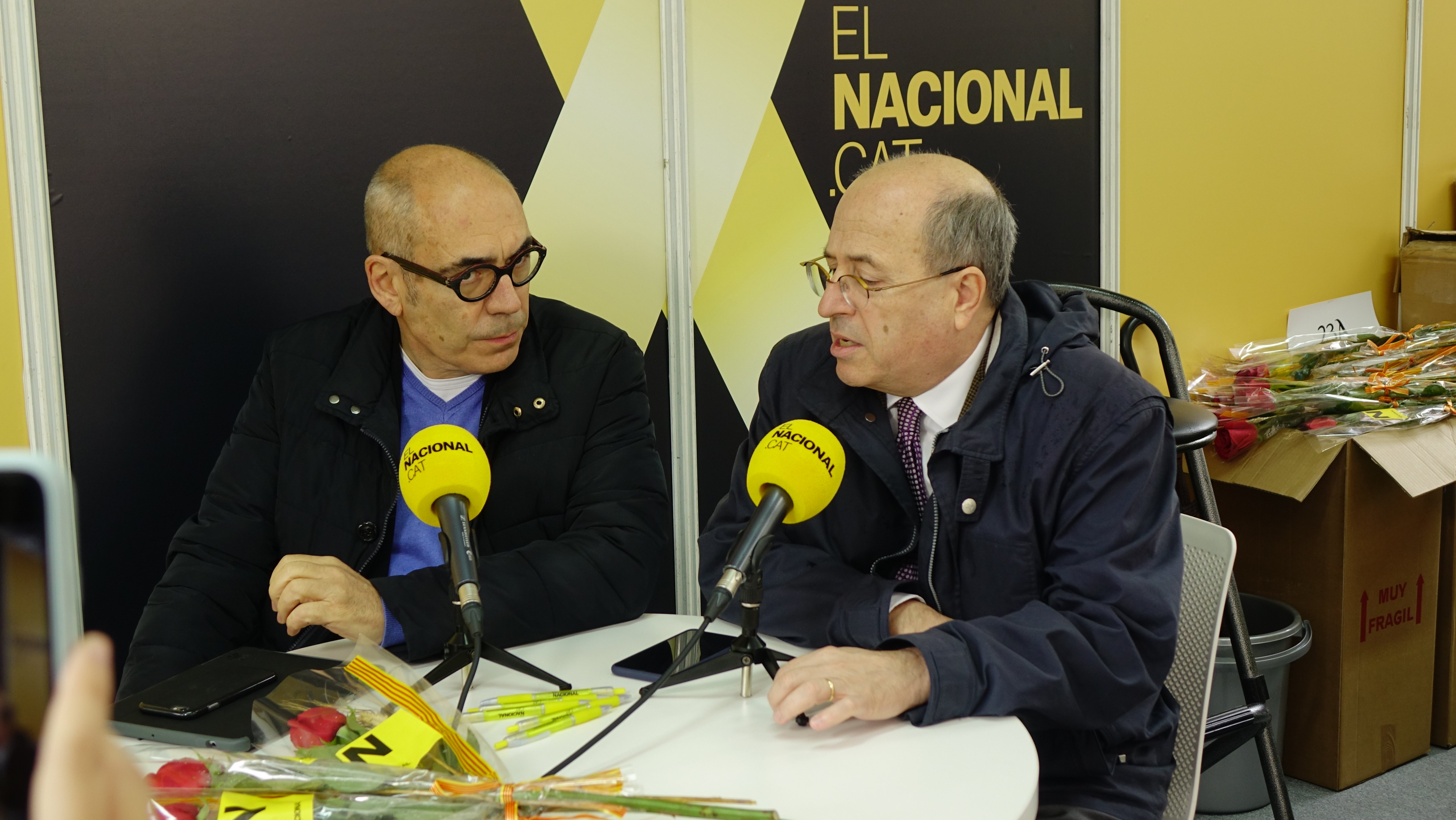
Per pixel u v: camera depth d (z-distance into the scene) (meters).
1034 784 1.02
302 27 2.04
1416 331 2.95
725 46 2.36
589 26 2.24
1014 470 1.49
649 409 1.91
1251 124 2.98
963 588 1.54
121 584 2.04
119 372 2.00
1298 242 3.12
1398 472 2.45
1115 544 1.41
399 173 1.72
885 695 1.14
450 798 0.88
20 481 0.45
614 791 0.93
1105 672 1.30
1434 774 2.69
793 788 1.02
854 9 2.46
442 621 1.44
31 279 1.91
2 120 1.87
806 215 2.49
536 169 2.24
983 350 1.56
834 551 1.62
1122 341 2.77
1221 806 2.52
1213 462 2.72
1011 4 2.61
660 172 2.34
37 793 0.40
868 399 1.60
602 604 1.55
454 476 1.24
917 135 2.56
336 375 1.79
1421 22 3.22
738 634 1.47
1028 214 2.70
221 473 1.82
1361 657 2.60
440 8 2.13
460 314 1.71
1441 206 3.39
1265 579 2.71
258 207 2.06
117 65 1.93
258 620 1.77
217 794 0.89
